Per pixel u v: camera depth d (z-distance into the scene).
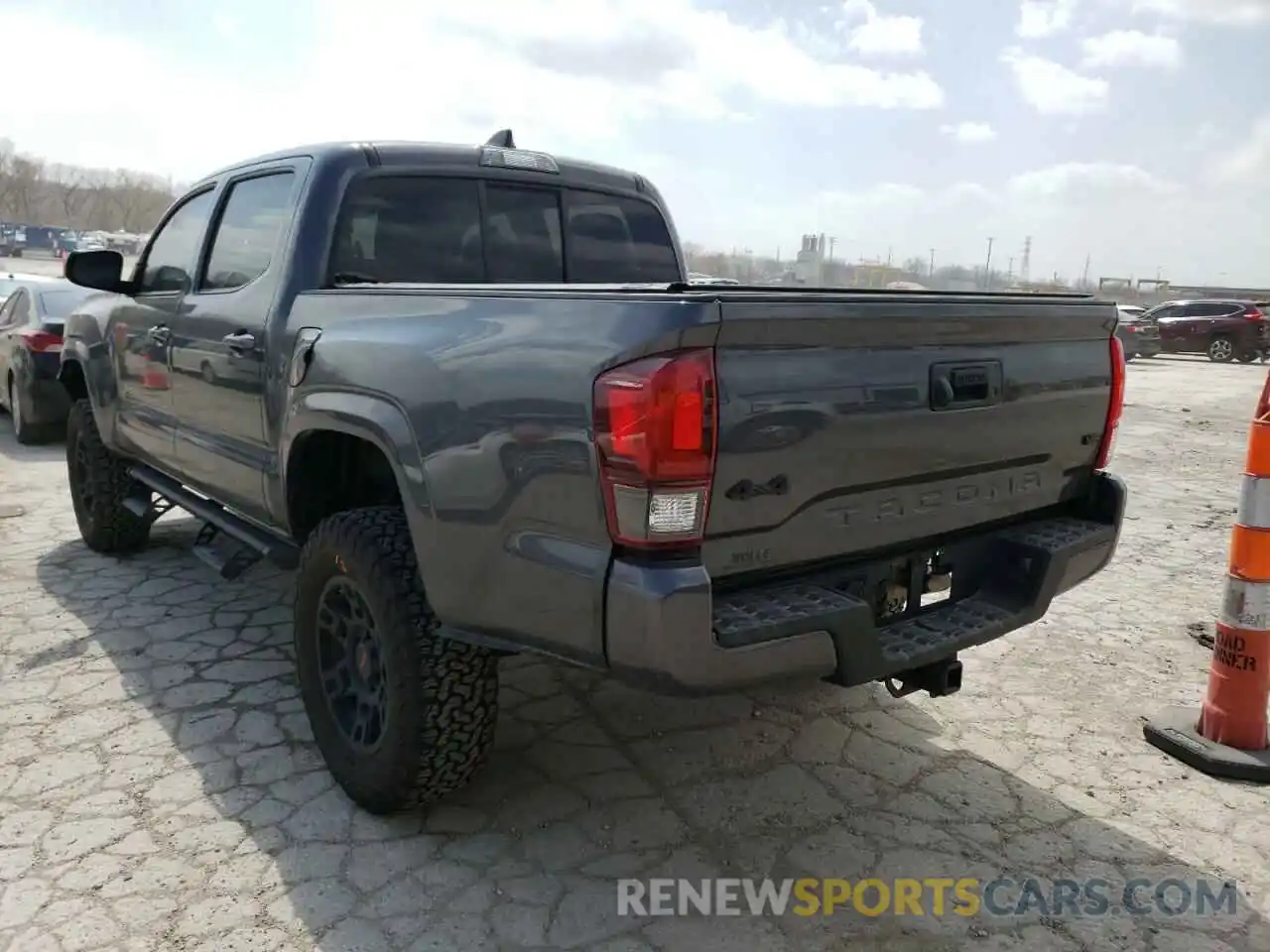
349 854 2.80
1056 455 3.04
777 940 2.48
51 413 9.04
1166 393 18.19
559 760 3.39
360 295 3.00
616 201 4.31
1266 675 3.41
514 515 2.36
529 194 3.99
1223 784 3.30
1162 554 6.21
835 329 2.31
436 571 2.58
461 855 2.81
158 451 4.53
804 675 2.34
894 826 3.02
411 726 2.71
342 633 3.10
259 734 3.51
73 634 4.45
